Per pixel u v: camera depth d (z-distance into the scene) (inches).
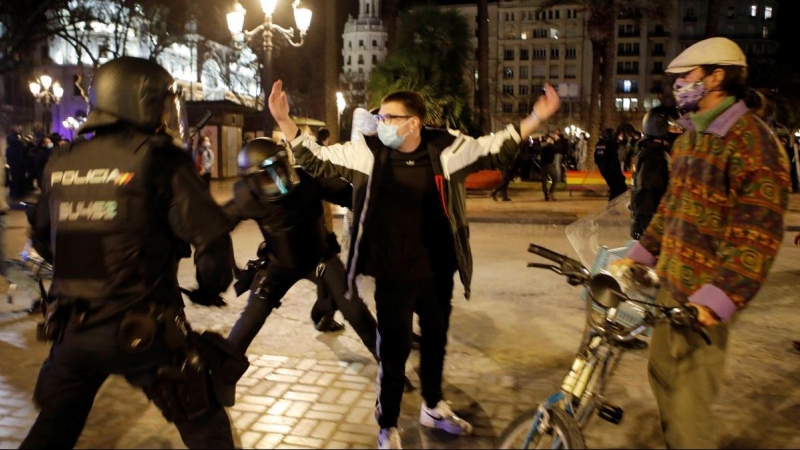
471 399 185.2
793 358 217.8
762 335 242.7
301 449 156.8
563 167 882.1
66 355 107.5
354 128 225.1
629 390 189.8
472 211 640.4
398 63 629.9
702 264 111.9
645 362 211.5
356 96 3218.5
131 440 159.8
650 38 4089.6
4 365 206.2
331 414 175.8
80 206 106.2
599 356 116.2
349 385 195.0
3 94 2423.7
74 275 106.3
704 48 113.1
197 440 116.7
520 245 450.0
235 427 167.6
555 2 1214.9
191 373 112.2
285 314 266.8
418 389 191.9
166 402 111.9
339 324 246.4
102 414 173.6
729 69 112.2
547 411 113.9
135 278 106.7
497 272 353.7
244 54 2225.6
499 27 4306.1
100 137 109.3
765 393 188.9
